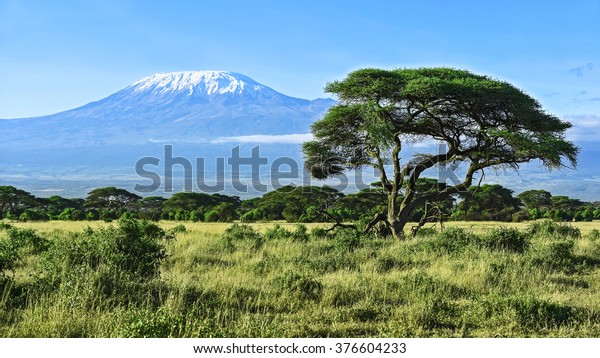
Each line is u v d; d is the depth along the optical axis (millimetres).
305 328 8414
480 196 62375
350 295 10398
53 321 7988
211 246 18547
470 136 28219
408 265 14336
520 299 9266
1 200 78312
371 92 27172
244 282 11258
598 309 9602
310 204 57750
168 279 10789
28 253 15258
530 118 27344
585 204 77500
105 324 8023
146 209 80000
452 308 9422
